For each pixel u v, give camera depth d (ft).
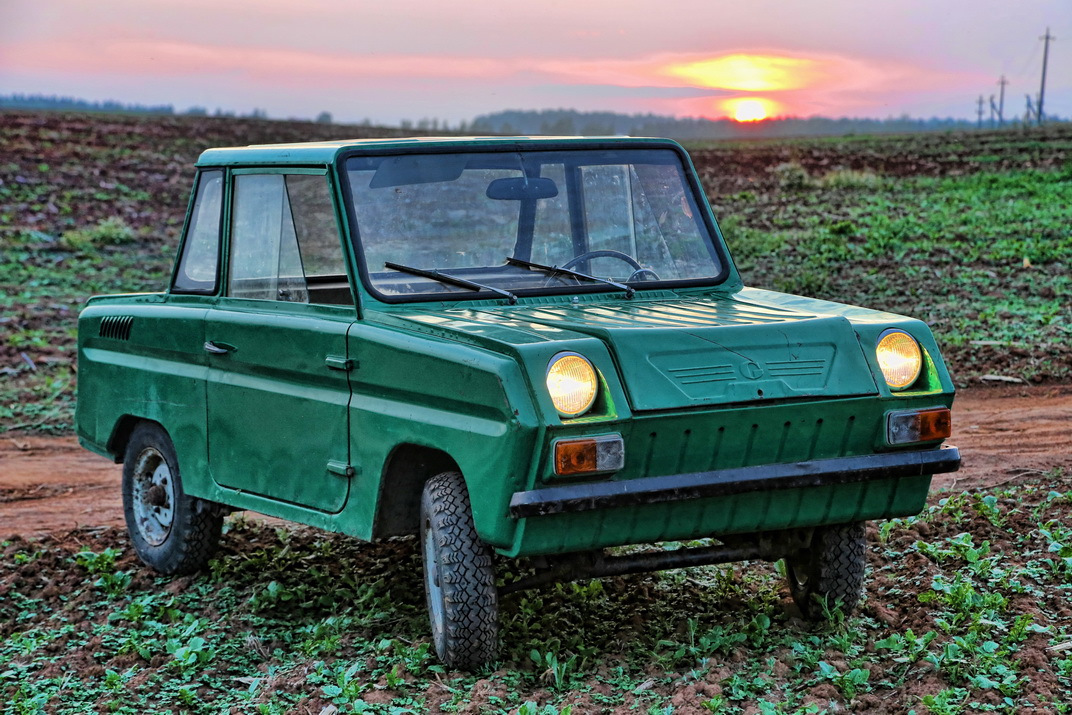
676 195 19.61
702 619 18.48
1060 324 45.06
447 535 15.98
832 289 57.36
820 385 15.47
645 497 14.73
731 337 15.42
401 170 18.16
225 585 21.30
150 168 133.69
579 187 18.99
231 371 19.66
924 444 16.14
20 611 21.01
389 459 16.61
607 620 18.54
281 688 16.69
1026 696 14.76
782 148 215.10
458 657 16.31
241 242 19.93
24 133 169.17
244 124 240.73
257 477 19.16
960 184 112.27
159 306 21.48
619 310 17.12
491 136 19.24
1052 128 269.23
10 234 84.12
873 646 16.84
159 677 17.34
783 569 20.61
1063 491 24.81
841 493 16.11
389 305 17.17
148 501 22.39
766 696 15.29
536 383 14.38
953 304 51.42
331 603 19.80
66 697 16.88
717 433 15.07
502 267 18.28
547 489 14.46
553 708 14.89
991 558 20.27
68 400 42.22
